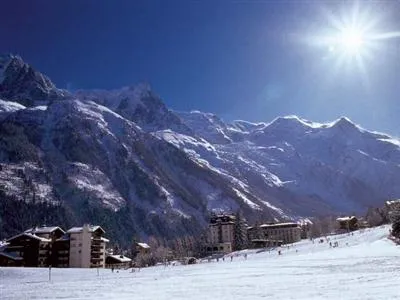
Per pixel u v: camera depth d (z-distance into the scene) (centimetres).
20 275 8344
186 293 3209
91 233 16025
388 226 14712
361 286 2962
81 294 3525
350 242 12394
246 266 7038
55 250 15762
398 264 4884
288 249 13625
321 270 4788
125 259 17362
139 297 3086
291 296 2686
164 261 17550
